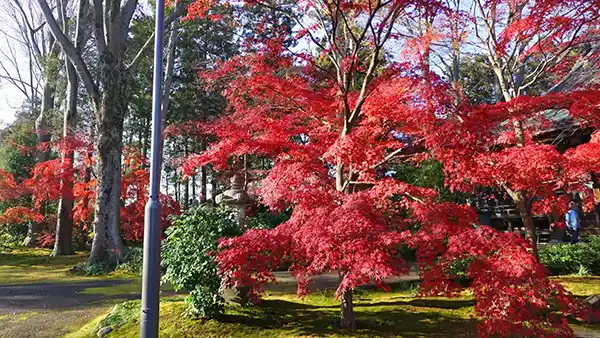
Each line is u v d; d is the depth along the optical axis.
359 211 4.17
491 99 18.47
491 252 4.27
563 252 9.27
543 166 5.47
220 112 19.92
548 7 6.24
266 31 6.43
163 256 5.69
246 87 5.92
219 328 5.11
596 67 9.09
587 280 7.61
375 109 5.21
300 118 6.18
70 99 17.31
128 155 18.00
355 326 5.11
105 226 12.85
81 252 18.41
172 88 22.62
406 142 5.52
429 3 4.60
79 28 17.02
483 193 13.42
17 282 10.65
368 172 5.33
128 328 5.37
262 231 4.50
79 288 9.65
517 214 13.16
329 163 5.67
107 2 13.20
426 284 4.25
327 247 3.88
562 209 7.54
